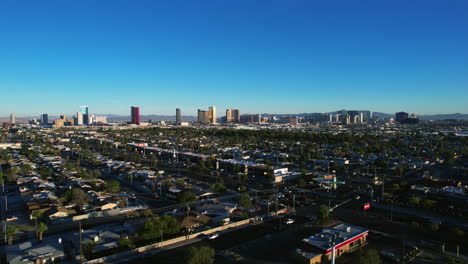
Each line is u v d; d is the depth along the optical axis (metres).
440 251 101.38
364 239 108.94
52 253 94.25
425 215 135.12
